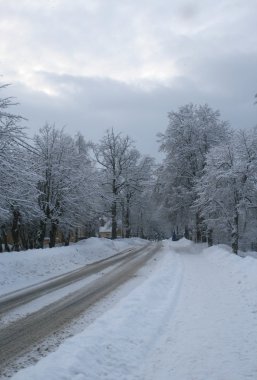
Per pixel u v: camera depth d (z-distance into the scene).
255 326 8.55
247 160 30.41
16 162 20.64
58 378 5.58
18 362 6.79
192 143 39.31
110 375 6.04
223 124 40.28
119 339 7.52
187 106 41.12
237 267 17.47
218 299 11.59
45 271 20.52
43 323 9.42
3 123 20.55
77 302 11.88
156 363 6.66
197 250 36.00
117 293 13.16
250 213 33.50
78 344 6.96
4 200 21.14
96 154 52.66
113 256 31.59
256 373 6.13
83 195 33.16
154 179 41.59
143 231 83.62
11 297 13.19
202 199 32.78
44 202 30.56
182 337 8.03
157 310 10.19
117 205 59.78
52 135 31.97
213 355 6.96
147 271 19.47
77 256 27.44
